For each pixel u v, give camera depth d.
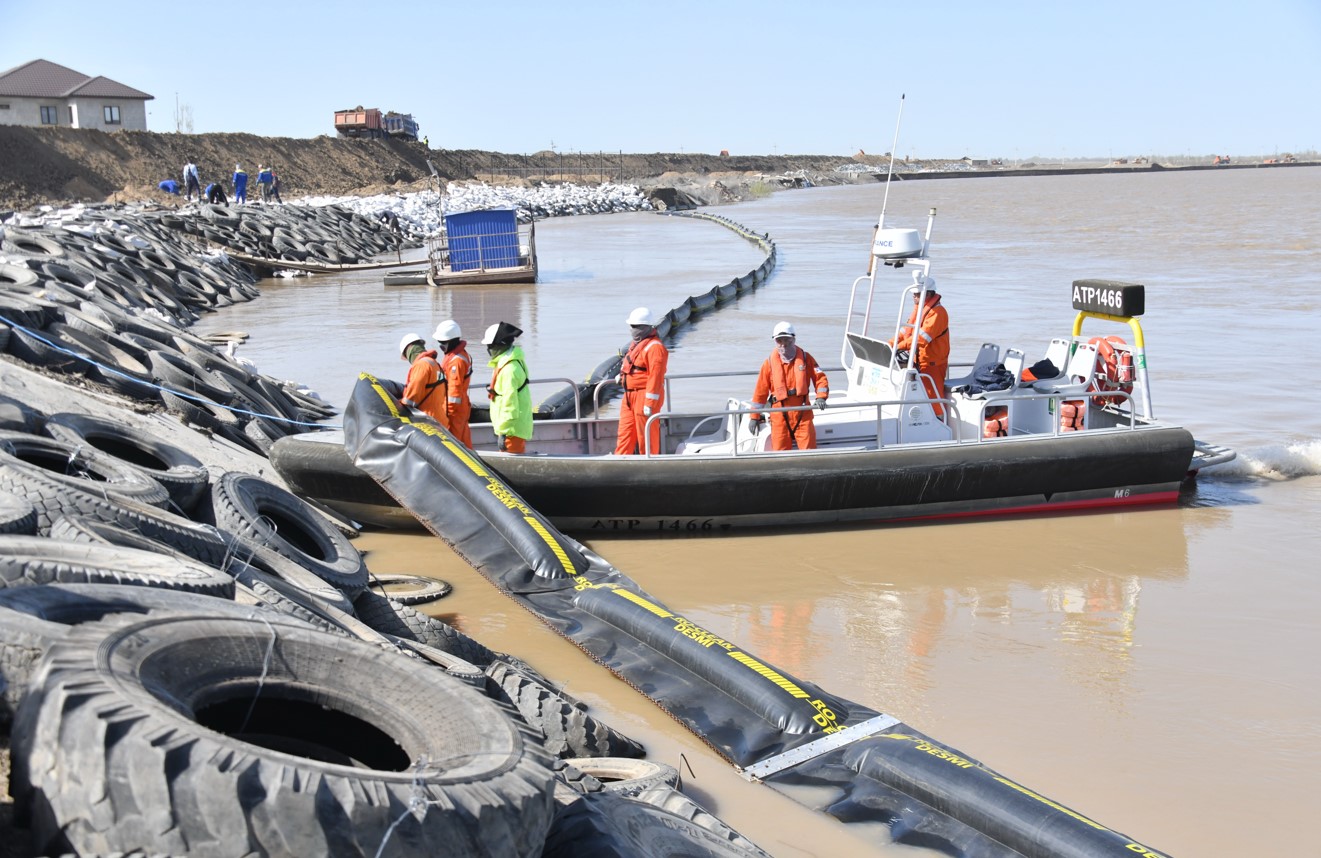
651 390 9.95
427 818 3.14
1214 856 5.10
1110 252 40.00
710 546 9.64
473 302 28.09
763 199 116.81
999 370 11.09
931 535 9.92
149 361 11.54
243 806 2.91
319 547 7.81
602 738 5.82
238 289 29.78
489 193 78.12
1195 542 9.73
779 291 31.00
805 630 7.78
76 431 7.66
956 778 5.29
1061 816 4.93
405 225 55.88
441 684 4.20
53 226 26.38
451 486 8.72
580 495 9.53
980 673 7.05
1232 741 6.16
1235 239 44.94
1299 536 9.87
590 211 83.19
